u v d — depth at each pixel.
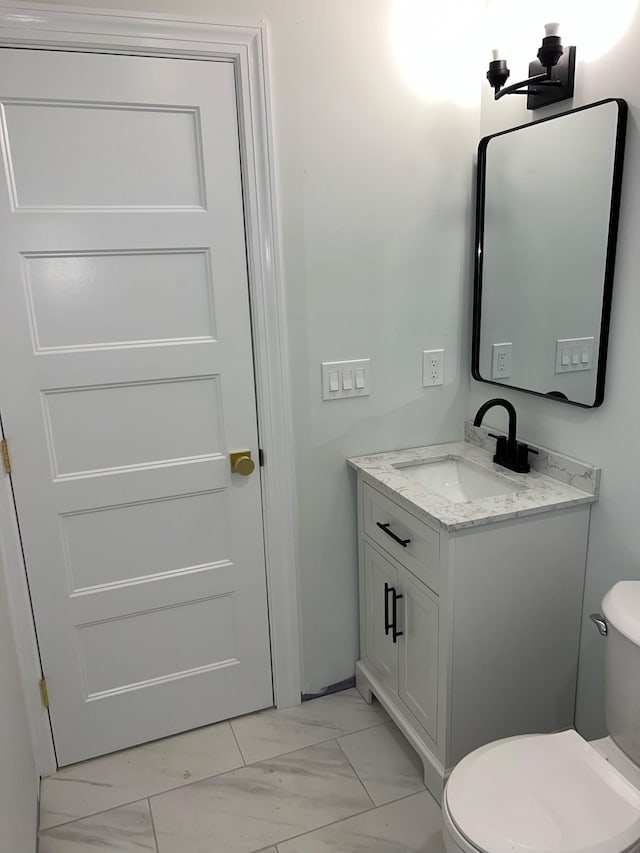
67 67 1.61
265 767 1.97
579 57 1.65
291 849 1.70
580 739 1.46
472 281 2.17
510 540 1.70
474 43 1.97
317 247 1.94
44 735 1.95
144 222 1.75
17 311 1.69
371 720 2.17
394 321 2.09
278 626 2.16
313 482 2.12
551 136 1.75
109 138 1.68
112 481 1.88
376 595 2.10
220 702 2.16
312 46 1.80
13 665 1.76
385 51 1.88
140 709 2.06
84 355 1.77
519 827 1.24
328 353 2.03
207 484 1.98
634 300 1.58
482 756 1.42
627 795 1.30
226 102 1.75
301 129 1.84
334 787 1.89
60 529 1.86
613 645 1.48
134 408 1.86
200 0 1.67
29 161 1.63
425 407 2.21
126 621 1.99
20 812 1.54
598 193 1.62
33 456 1.78
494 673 1.78
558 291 1.79
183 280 1.83
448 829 1.28
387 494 1.89
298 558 2.15
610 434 1.70
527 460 1.95
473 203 2.10
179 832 1.76
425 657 1.83
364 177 1.94
